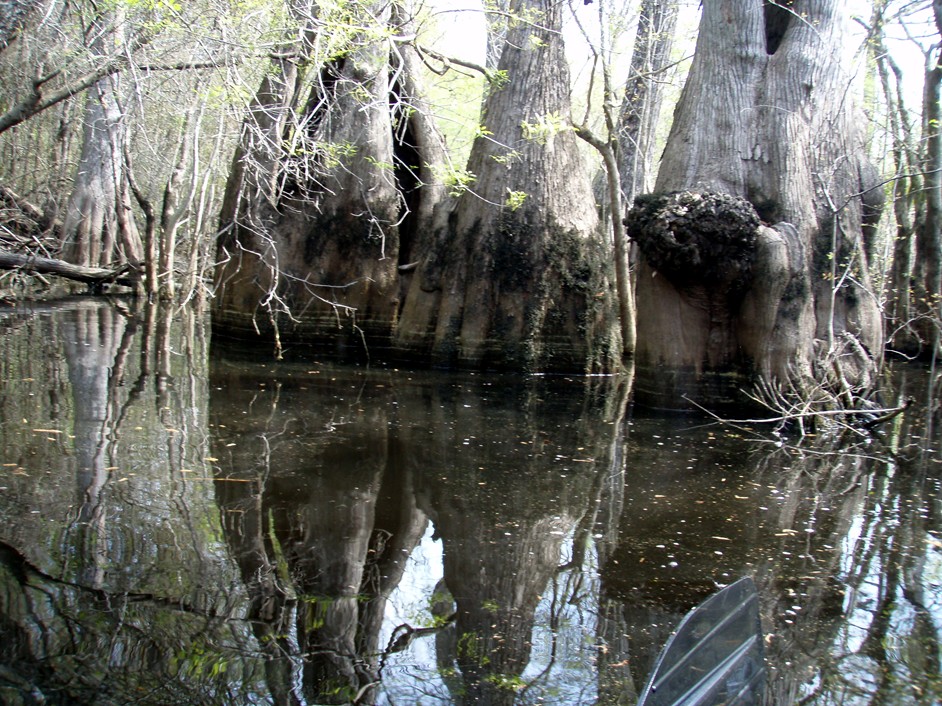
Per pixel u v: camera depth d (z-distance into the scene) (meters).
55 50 12.93
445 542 5.76
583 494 6.89
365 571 5.21
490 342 13.26
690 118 10.48
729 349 10.14
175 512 5.85
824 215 10.12
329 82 13.80
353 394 10.72
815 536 6.11
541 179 13.26
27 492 6.00
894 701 3.93
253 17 10.28
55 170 26.00
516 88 13.30
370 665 4.12
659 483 7.30
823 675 4.15
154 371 11.51
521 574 5.31
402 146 14.72
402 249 14.23
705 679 2.82
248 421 8.75
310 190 13.63
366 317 13.91
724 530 6.18
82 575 4.76
